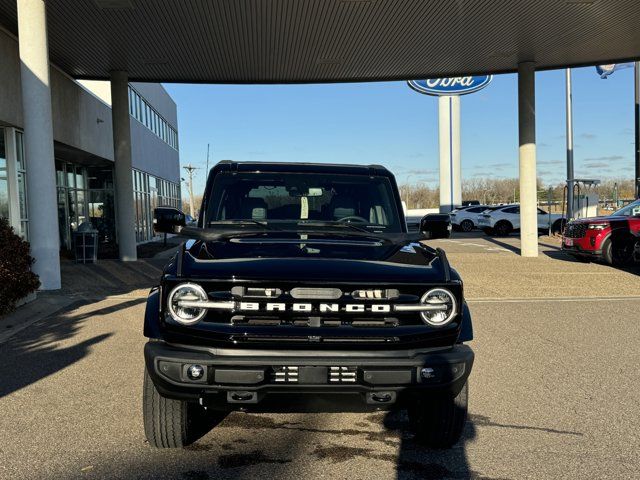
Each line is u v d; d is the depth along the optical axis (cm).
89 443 401
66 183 2150
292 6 1271
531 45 1608
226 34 1441
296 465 369
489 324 827
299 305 336
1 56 1266
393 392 338
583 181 2531
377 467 367
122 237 1736
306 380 329
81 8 1255
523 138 1770
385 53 1633
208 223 461
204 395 336
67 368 589
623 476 355
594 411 471
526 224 1773
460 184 4494
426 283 348
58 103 1658
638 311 932
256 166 493
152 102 3073
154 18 1321
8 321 816
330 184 488
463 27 1440
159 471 357
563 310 944
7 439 408
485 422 448
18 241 882
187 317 335
